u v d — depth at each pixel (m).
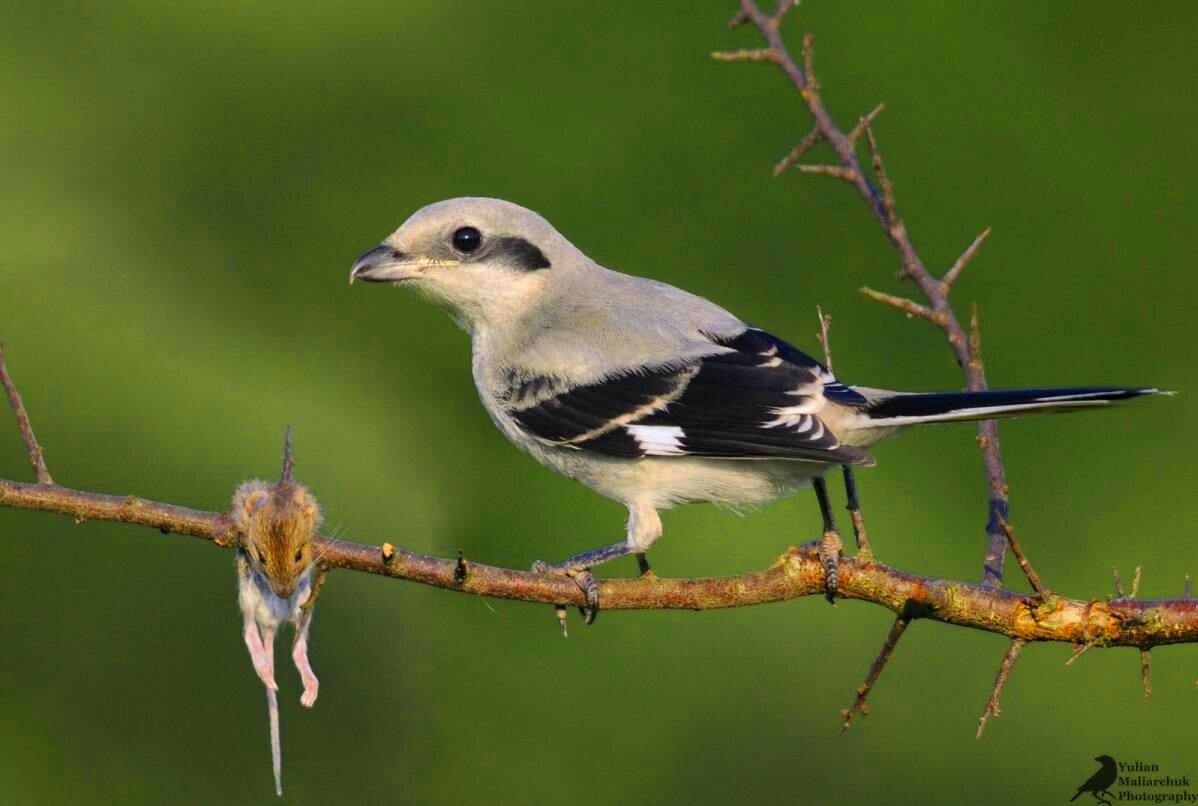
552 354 8.91
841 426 7.95
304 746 11.36
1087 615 6.30
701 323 8.84
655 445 8.38
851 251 13.91
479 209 9.30
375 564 6.76
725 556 11.87
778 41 8.94
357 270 9.34
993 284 13.82
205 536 6.77
